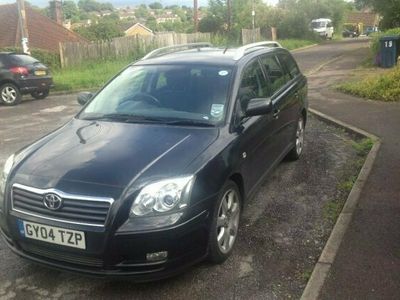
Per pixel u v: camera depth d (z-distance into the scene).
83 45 24.11
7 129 10.56
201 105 4.77
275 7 51.31
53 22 34.50
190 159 3.90
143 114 4.80
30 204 3.73
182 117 4.66
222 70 5.12
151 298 3.76
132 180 3.62
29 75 14.77
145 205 3.54
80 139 4.37
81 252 3.56
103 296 3.80
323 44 42.72
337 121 9.43
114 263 3.54
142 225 3.50
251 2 45.69
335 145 7.99
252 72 5.46
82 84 18.39
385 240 4.48
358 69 18.41
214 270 4.13
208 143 4.20
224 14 45.53
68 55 23.52
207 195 3.83
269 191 5.93
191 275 4.05
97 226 3.49
